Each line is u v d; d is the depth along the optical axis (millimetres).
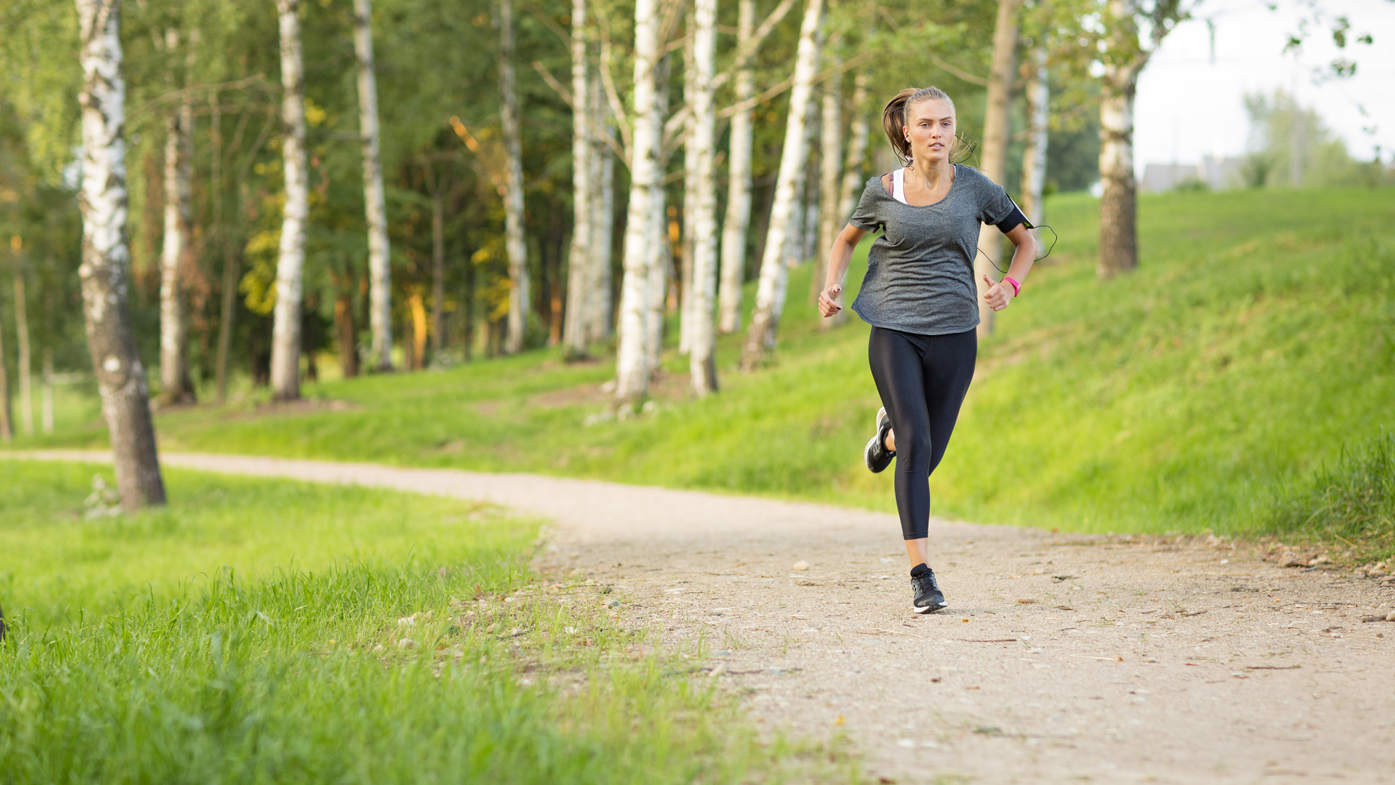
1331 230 17141
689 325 25047
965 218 3793
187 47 20562
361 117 29672
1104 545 6180
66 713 2281
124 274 12523
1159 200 38219
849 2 16562
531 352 31281
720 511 10180
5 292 40312
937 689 2648
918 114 3756
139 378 12555
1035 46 14406
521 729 2008
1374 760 2074
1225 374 10633
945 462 11680
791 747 2096
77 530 10742
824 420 14102
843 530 8062
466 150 35281
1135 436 10258
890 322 3859
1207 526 6875
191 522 10898
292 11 23484
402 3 28250
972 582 4668
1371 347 9562
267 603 4094
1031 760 2062
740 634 3383
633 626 3541
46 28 13305
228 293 30375
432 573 4996
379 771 1816
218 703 2215
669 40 20016
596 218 30359
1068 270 22594
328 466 17594
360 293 38875
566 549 6816
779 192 19938
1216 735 2260
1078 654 3072
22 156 25641
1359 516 5445
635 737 2096
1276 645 3166
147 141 21219
